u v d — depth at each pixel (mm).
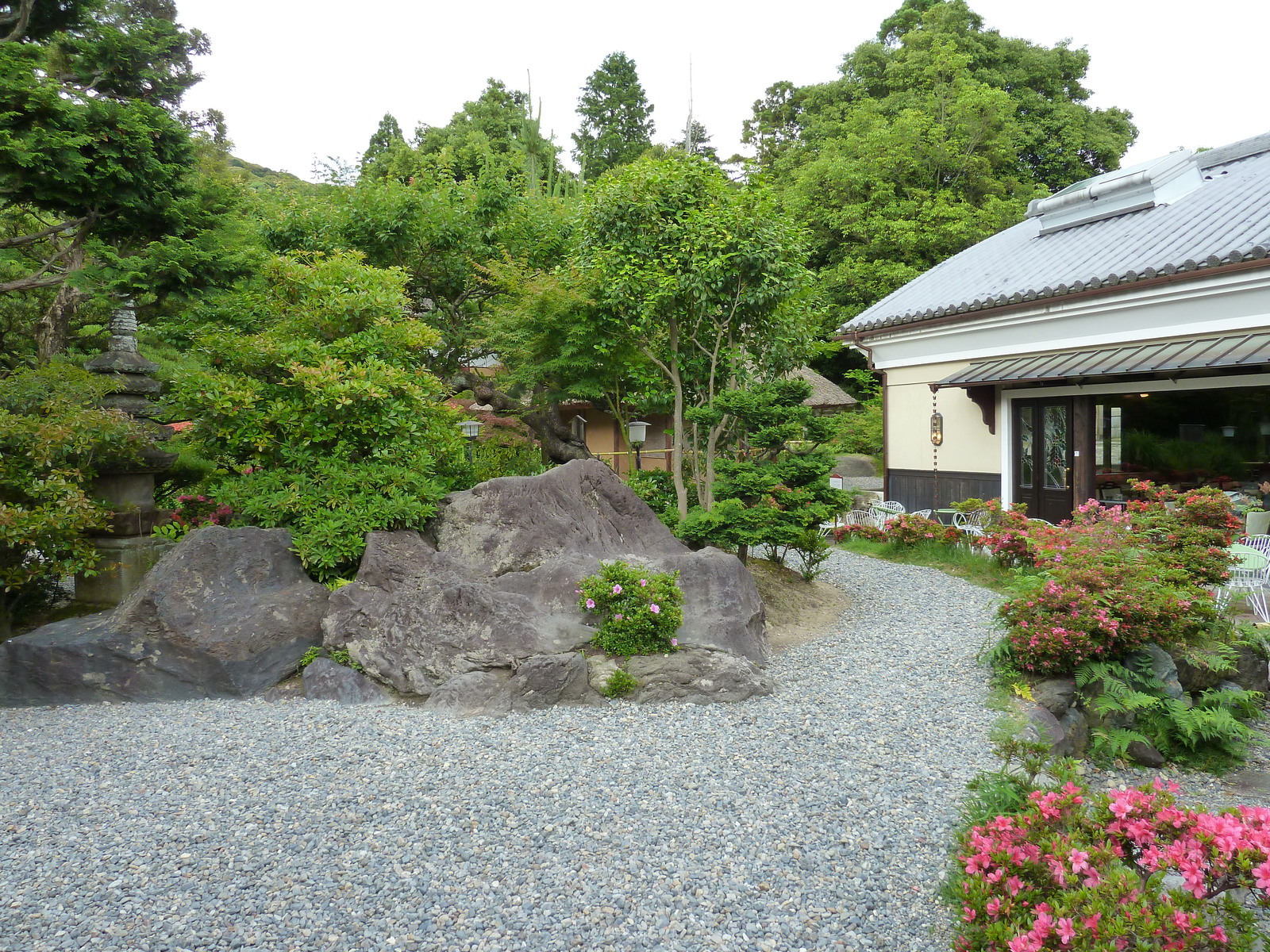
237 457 7438
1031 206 14664
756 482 7820
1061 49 30875
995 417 12930
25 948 2869
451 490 8297
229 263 10531
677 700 5504
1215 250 9797
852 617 7949
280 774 4355
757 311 9008
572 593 6242
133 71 10727
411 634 5875
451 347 13141
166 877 3326
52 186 9008
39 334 15227
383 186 13125
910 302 14281
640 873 3369
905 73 29266
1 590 6758
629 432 11133
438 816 3854
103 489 7707
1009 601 6133
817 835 3688
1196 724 5156
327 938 2932
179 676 5723
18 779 4312
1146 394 11133
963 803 3871
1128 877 2457
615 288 8820
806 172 26109
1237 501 9992
